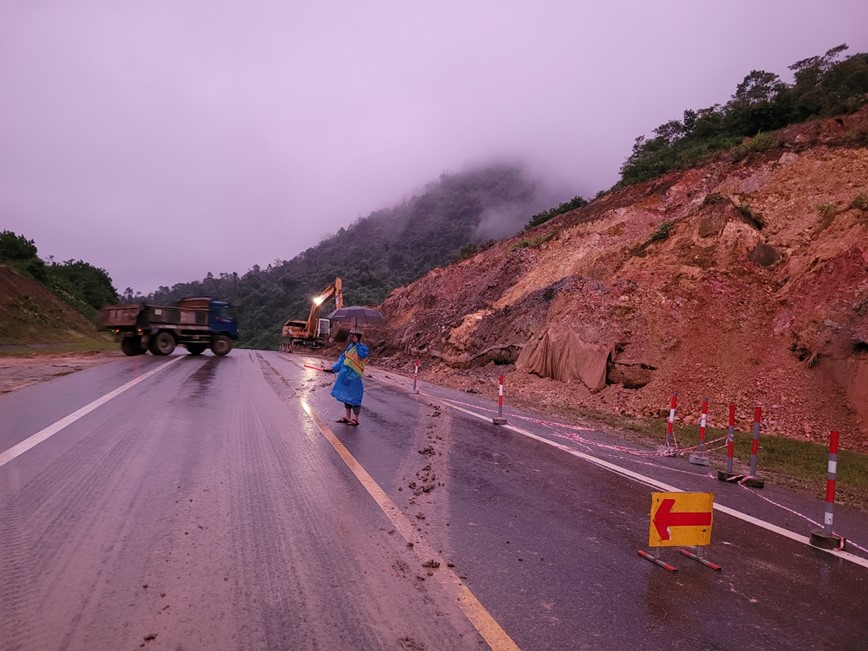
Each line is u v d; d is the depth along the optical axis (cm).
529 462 755
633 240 2216
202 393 1222
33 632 283
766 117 3161
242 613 314
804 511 620
